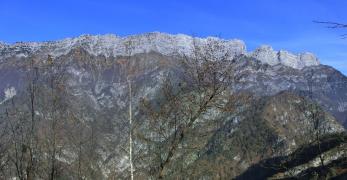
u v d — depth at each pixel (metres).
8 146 20.83
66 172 23.31
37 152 21.62
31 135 21.28
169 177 21.67
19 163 21.16
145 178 21.66
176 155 21.72
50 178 22.03
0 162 20.67
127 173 22.81
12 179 20.78
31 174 20.98
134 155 22.12
